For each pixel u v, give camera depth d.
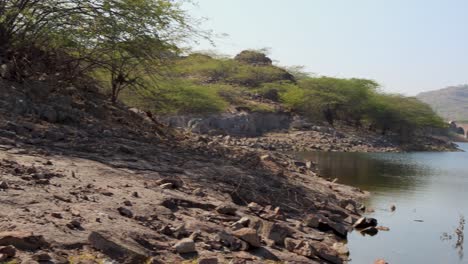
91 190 7.88
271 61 92.06
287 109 69.25
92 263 5.26
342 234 10.18
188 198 9.01
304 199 12.02
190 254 6.30
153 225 6.96
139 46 17.09
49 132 11.65
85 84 17.72
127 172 9.92
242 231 7.21
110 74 19.44
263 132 58.81
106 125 14.30
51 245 5.43
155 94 21.48
